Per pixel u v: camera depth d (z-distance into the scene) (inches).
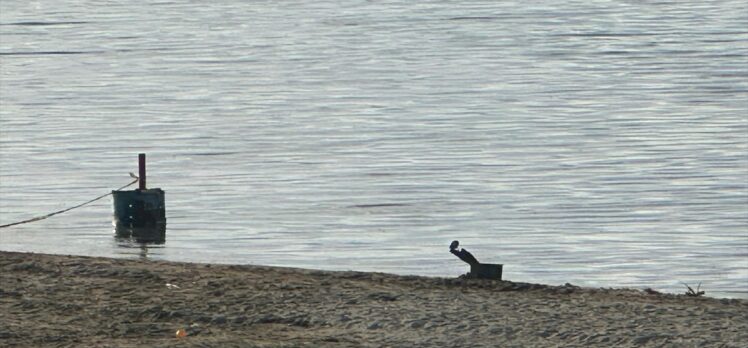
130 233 1010.7
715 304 535.5
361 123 1711.4
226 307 522.0
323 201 1181.1
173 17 3496.6
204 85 2170.3
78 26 3255.4
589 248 991.6
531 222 1091.3
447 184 1266.0
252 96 2022.6
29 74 2346.2
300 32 3122.5
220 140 1569.9
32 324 490.6
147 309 516.4
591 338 466.3
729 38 2760.8
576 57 2519.7
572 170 1338.6
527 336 471.2
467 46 2746.1
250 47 2805.1
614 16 3324.3
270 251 966.4
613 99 1915.6
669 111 1777.8
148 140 1571.1
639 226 1074.7
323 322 497.0
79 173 1332.4
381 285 573.9
